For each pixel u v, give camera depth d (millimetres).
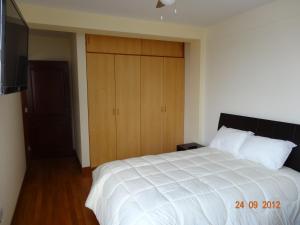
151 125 4348
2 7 1315
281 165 2389
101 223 2020
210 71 3861
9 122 2721
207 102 3988
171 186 1990
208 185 2010
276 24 2711
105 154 4012
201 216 1701
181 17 3271
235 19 3264
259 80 2982
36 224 2514
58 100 4633
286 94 2654
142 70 4148
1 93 1376
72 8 2848
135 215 1635
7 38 1442
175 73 4434
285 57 2639
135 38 4000
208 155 2850
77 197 3111
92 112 3844
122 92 4031
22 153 3605
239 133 2949
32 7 2727
